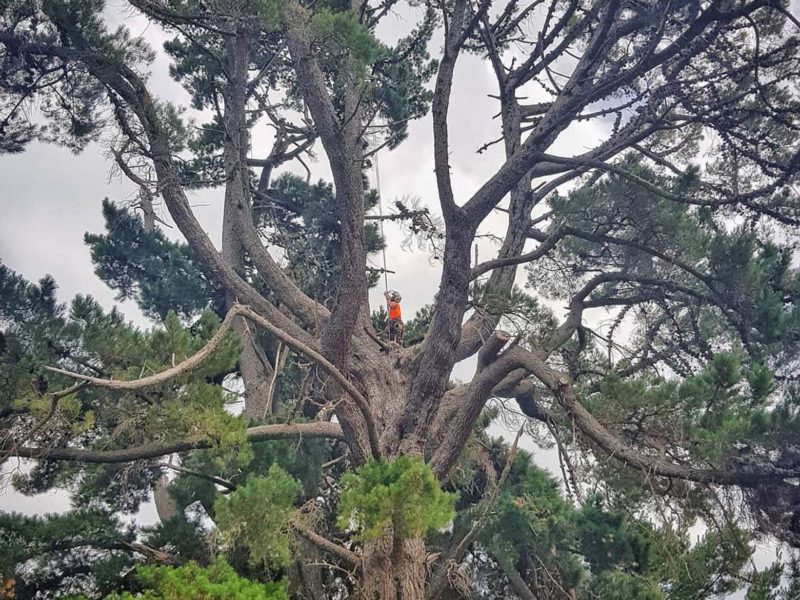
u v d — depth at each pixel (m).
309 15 13.35
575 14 19.17
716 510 13.27
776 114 17.36
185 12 13.80
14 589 12.86
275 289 16.47
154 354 12.72
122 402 12.73
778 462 11.95
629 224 16.72
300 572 14.41
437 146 14.40
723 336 18.22
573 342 18.83
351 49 13.12
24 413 12.41
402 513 9.80
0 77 15.23
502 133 17.78
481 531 15.45
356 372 15.32
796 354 15.65
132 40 14.76
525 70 16.83
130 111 15.56
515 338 14.15
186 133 15.84
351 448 14.56
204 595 9.79
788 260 16.78
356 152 14.88
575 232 16.25
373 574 12.59
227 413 12.41
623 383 13.38
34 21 14.76
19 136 16.03
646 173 16.69
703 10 14.42
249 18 13.39
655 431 13.31
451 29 14.48
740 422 11.77
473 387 14.31
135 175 14.42
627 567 15.24
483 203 14.48
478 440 17.42
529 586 17.23
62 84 15.69
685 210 16.56
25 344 12.70
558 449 14.64
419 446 14.32
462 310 14.63
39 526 13.34
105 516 13.89
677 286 16.33
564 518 15.30
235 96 18.44
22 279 13.34
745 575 15.83
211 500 14.32
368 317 16.28
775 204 17.86
